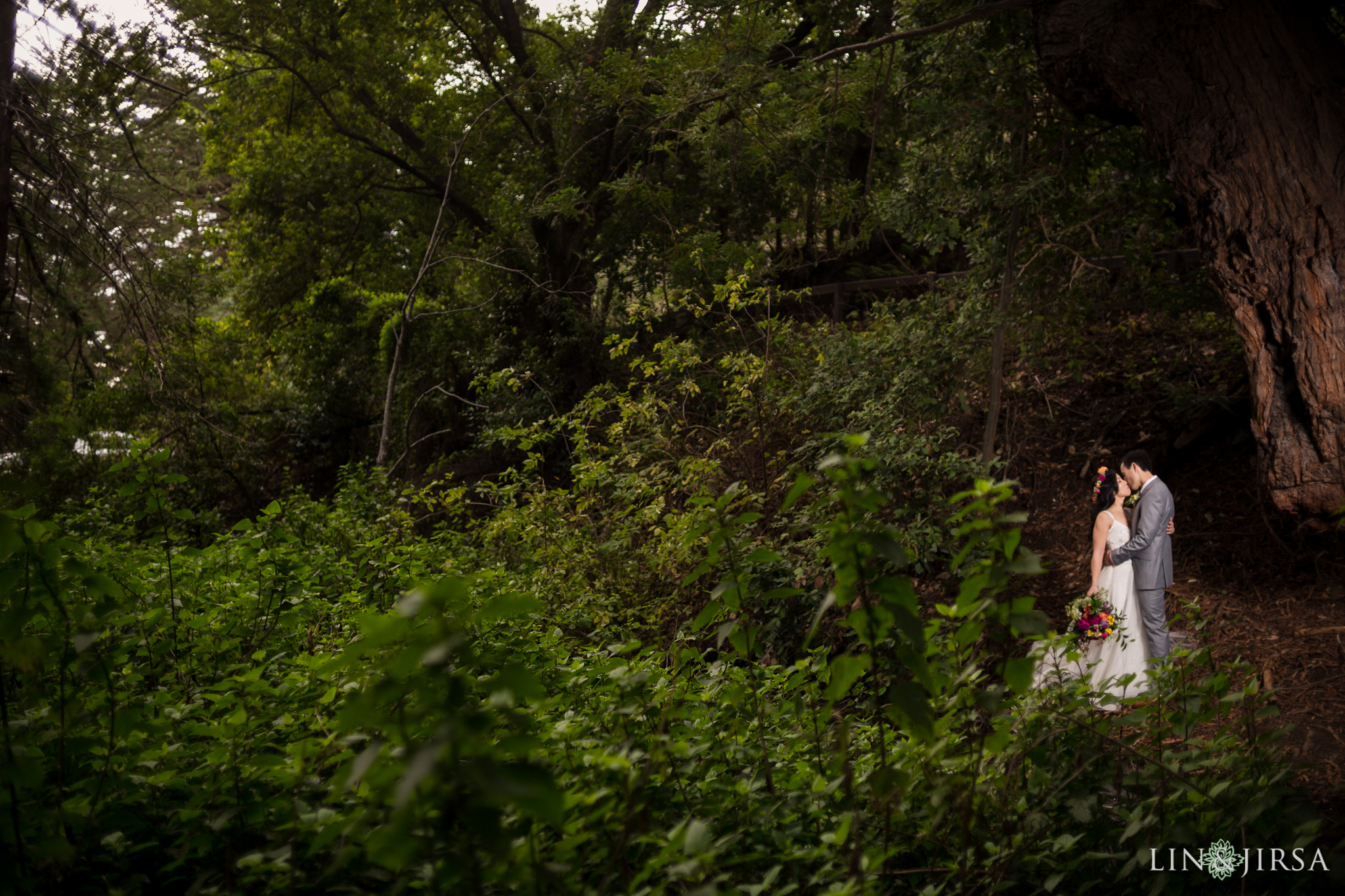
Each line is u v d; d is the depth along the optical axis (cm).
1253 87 600
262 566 452
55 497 1237
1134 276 980
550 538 818
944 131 863
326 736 244
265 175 1695
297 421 1828
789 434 859
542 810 122
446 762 124
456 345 1648
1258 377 607
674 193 1442
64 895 207
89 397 1344
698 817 251
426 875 185
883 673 275
